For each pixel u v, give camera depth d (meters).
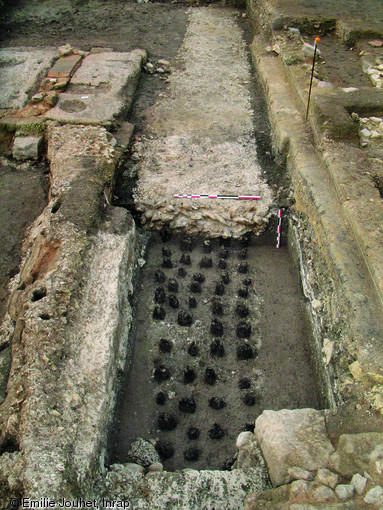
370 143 5.09
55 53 7.43
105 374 3.37
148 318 4.48
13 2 9.40
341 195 4.32
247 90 7.14
